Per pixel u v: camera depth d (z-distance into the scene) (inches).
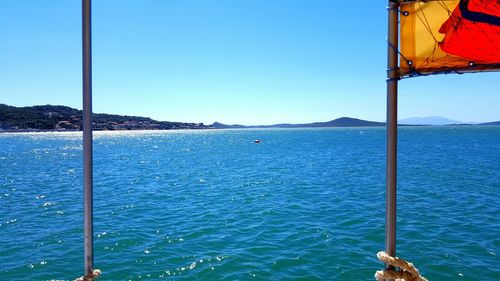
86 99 111.3
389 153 113.2
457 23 111.4
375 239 497.0
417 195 800.3
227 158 2041.1
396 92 114.4
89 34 111.3
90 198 112.0
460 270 386.3
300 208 701.9
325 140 4375.0
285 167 1507.1
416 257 424.2
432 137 4517.7
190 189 975.6
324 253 446.0
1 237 533.6
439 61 113.3
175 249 470.3
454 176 1096.2
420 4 112.0
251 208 713.0
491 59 110.7
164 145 3690.9
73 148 3046.3
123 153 2536.9
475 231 520.7
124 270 404.2
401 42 114.2
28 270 411.2
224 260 428.1
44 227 591.5
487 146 2576.3
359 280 372.5
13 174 1348.4
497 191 832.3
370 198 791.1
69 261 438.0
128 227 582.2
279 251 456.4
